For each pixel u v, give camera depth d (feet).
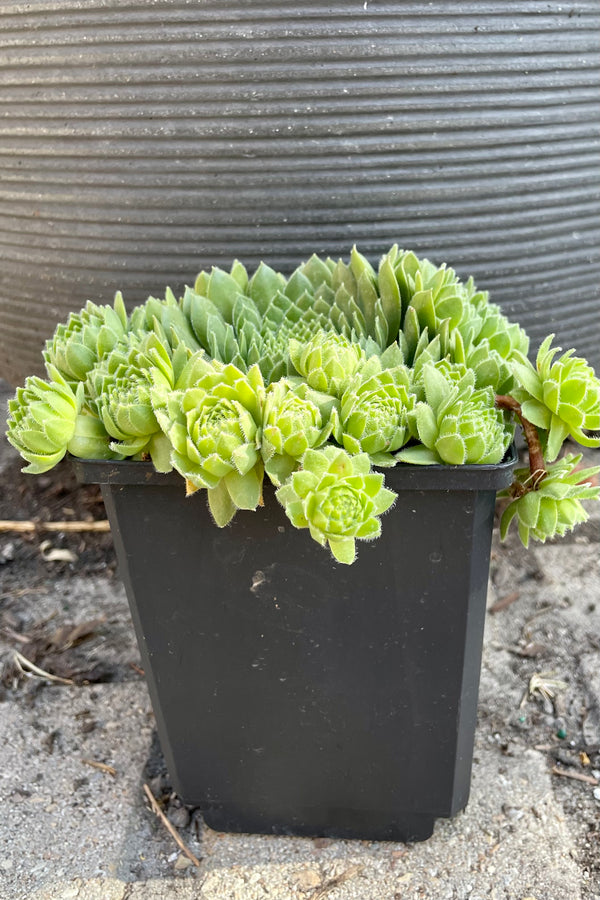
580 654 1.49
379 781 1.18
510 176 1.44
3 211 1.52
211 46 1.32
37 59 1.38
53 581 1.71
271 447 0.96
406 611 1.07
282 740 1.17
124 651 1.53
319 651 1.10
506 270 1.51
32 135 1.43
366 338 1.15
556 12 1.36
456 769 1.17
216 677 1.13
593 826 1.24
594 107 1.44
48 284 1.56
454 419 0.97
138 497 1.04
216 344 1.10
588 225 1.53
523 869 1.19
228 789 1.21
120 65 1.35
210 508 1.01
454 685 1.11
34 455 0.99
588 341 1.68
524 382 1.03
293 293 1.21
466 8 1.32
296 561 1.05
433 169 1.40
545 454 1.09
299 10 1.30
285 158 1.38
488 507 1.03
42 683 1.47
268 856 1.23
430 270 1.19
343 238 1.44
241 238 1.44
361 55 1.32
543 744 1.35
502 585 1.64
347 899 1.17
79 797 1.30
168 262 1.47
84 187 1.44
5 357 1.78
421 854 1.22
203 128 1.36
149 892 1.19
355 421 0.99
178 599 1.09
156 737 1.38
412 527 1.03
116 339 1.09
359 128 1.36
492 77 1.36
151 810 1.29
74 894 1.18
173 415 0.98
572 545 1.75
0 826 1.26
